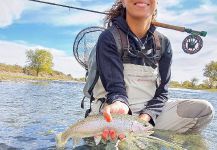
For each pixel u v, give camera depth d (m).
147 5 0.75
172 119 0.86
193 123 0.85
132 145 0.64
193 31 0.91
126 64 0.78
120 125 0.57
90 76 0.81
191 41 0.92
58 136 0.63
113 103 0.67
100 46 0.77
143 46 0.78
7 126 0.90
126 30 0.77
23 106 1.41
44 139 0.74
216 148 0.69
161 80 0.83
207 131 0.91
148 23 0.78
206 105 0.84
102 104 0.77
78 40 1.00
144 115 0.77
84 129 0.59
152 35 0.80
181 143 0.72
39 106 1.44
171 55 0.83
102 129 0.58
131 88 0.80
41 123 0.96
